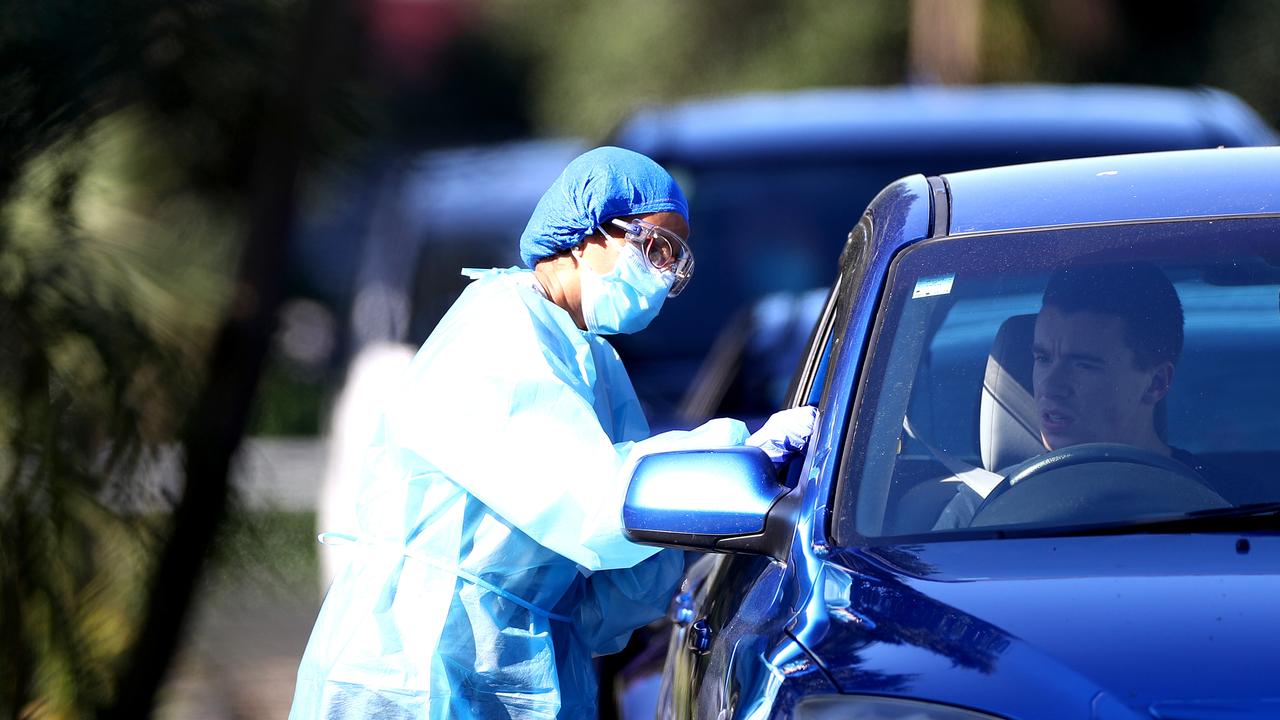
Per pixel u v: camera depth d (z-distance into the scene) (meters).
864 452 11.91
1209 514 11.23
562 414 12.53
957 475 11.82
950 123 28.20
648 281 13.40
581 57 80.94
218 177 21.22
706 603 13.23
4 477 18.50
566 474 12.39
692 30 77.06
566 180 13.38
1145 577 10.20
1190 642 9.44
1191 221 12.82
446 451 12.56
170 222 20.84
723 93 75.88
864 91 31.48
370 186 22.25
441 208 32.41
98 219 19.92
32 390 18.34
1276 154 13.84
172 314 19.95
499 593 12.88
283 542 33.28
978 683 9.42
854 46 72.69
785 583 11.28
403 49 21.78
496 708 12.92
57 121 18.48
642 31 78.00
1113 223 12.92
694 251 26.75
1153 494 11.53
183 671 29.58
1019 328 12.38
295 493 44.34
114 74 19.00
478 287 13.29
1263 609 9.70
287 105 20.84
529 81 82.00
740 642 11.20
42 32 18.52
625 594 13.54
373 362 29.84
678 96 76.94
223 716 28.16
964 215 13.27
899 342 12.47
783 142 27.94
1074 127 27.86
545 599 13.02
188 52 19.70
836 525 11.50
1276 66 67.69
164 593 20.05
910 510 11.55
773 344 23.11
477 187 32.78
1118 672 9.26
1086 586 10.12
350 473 28.95
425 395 12.72
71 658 19.02
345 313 35.06
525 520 12.47
